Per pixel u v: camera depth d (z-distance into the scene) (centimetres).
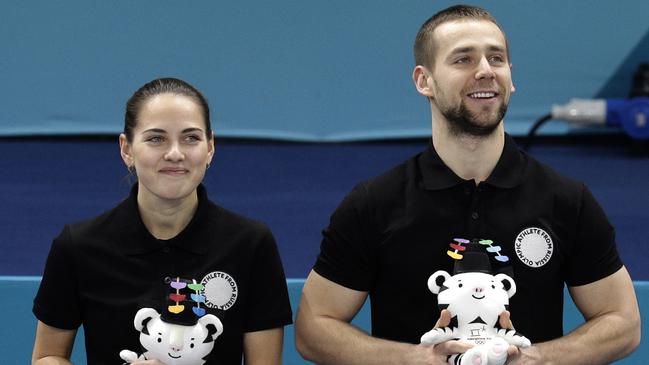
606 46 1658
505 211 784
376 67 1683
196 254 778
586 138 1705
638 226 1263
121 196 1401
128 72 1683
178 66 1683
